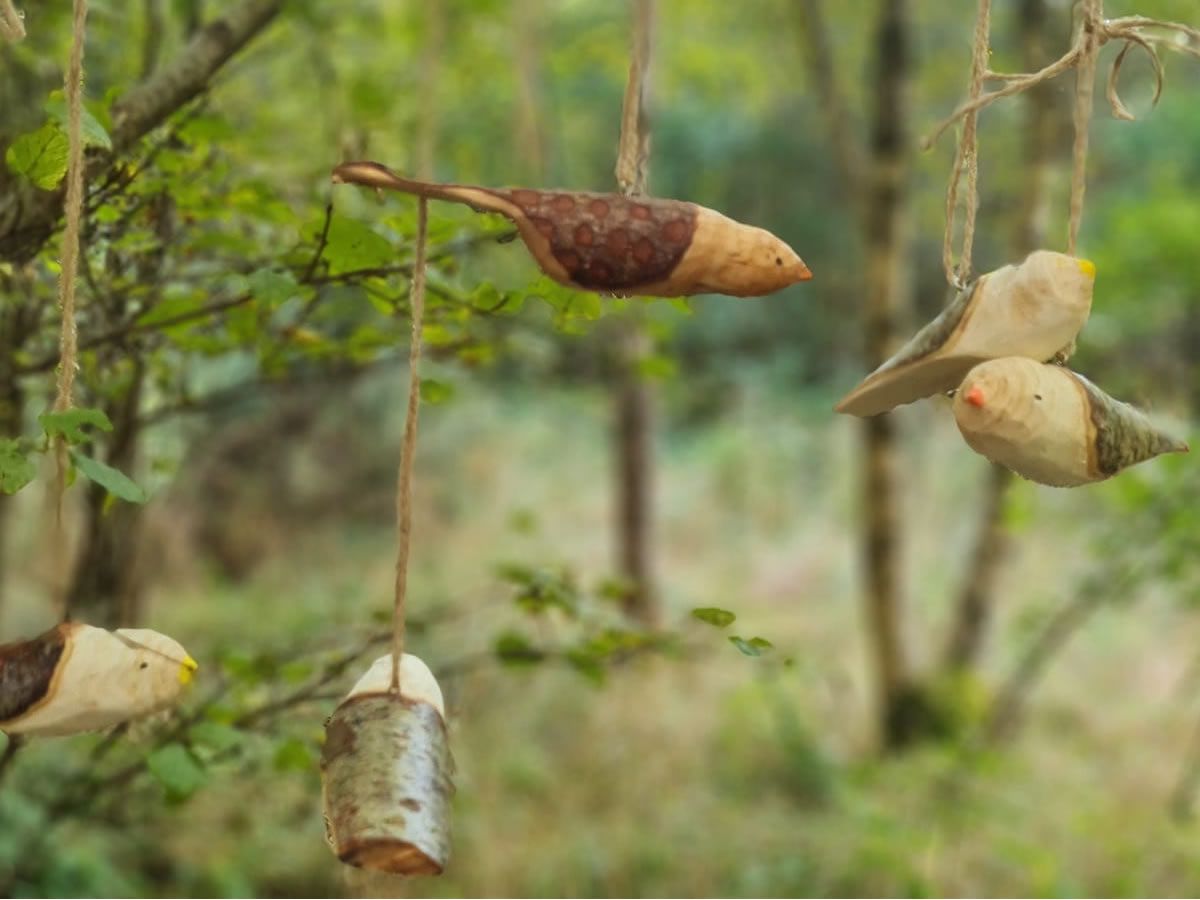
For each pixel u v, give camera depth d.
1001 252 9.53
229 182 2.28
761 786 5.84
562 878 4.89
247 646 2.64
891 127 6.34
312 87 3.53
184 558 8.78
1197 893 4.71
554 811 5.45
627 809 5.53
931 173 8.76
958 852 4.92
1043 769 5.92
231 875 4.19
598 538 10.72
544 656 2.42
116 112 1.85
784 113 11.53
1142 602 8.27
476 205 1.16
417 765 1.13
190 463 7.66
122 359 2.35
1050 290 1.24
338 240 1.66
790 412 12.61
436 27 3.03
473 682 3.47
